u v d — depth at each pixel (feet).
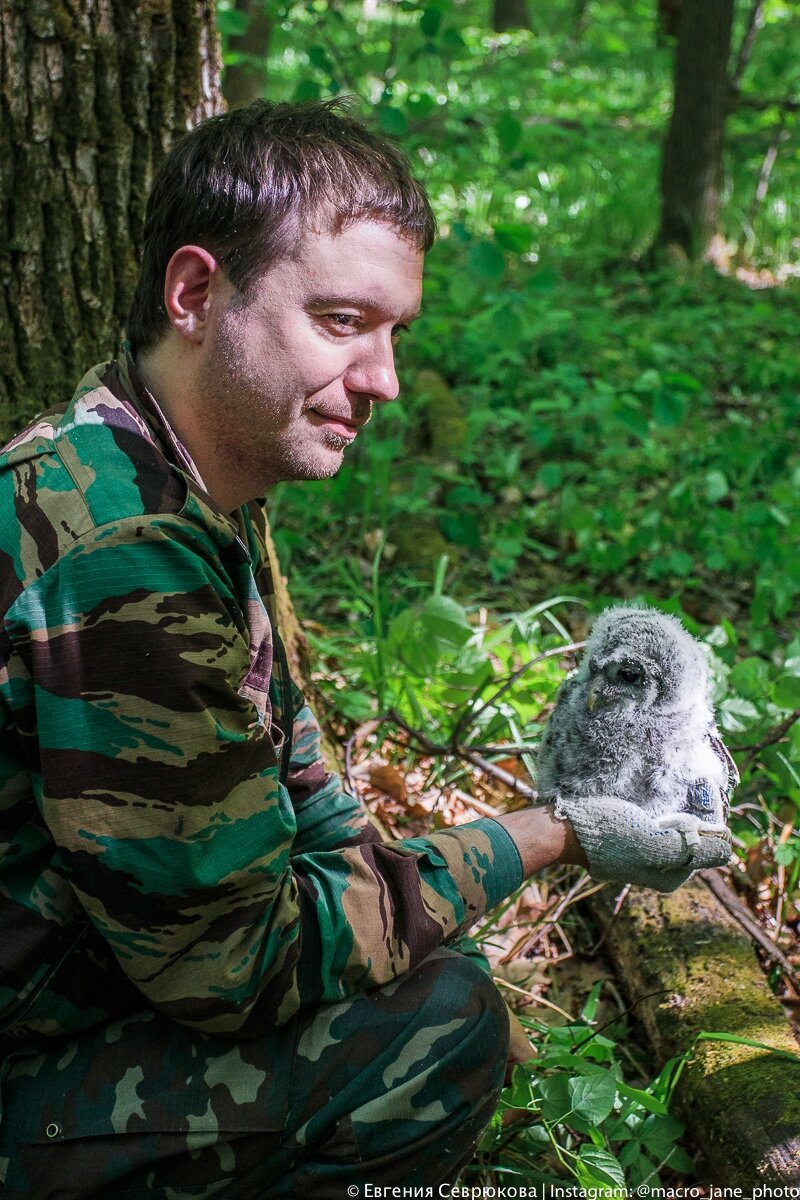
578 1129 7.82
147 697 6.06
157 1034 6.86
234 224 6.33
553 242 36.50
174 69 10.48
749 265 37.45
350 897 6.90
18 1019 6.64
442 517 18.34
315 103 6.91
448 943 7.91
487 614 16.15
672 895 10.44
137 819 6.10
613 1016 10.19
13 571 6.15
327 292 6.41
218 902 6.32
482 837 7.35
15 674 6.12
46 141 10.11
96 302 10.62
